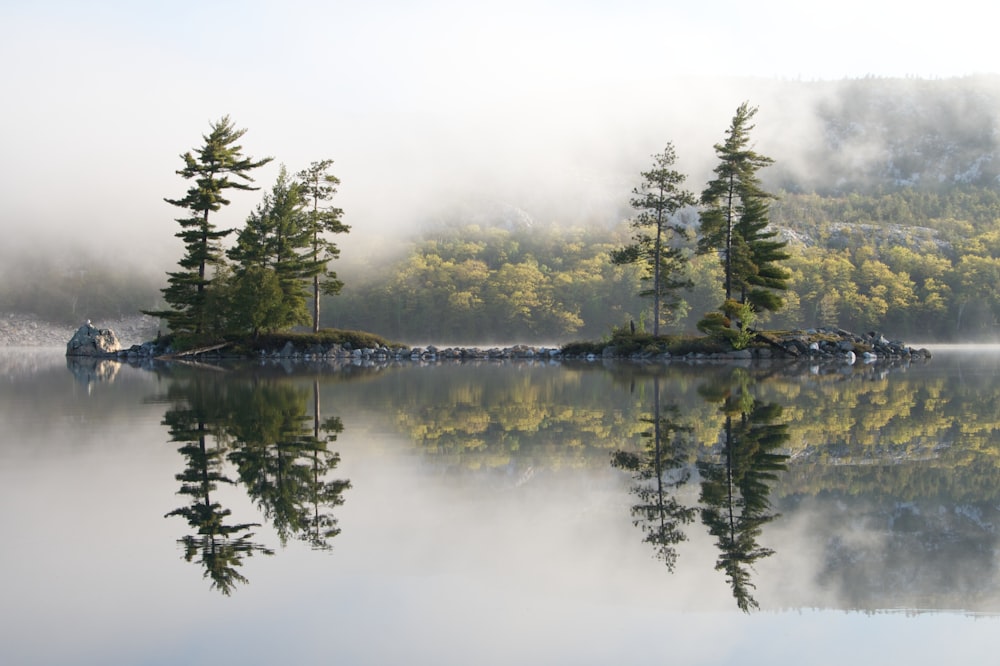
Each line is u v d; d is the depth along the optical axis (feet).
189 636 22.38
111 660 20.81
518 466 46.85
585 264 528.63
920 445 54.90
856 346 205.67
